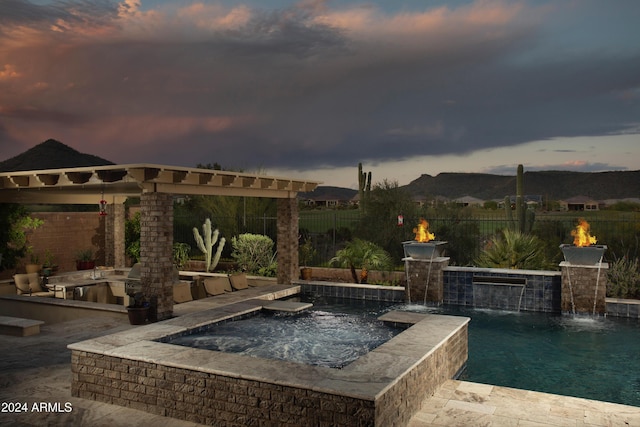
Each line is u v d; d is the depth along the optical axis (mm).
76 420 6160
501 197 55000
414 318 9375
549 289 12867
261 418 5703
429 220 19031
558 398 6883
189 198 23094
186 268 19531
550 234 18266
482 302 13516
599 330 10875
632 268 13086
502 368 8492
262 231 20375
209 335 8914
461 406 6594
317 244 20375
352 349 8078
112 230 17469
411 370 6133
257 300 11695
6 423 6031
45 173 11805
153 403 6418
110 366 6711
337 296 14961
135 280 14578
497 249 15562
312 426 5398
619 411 6410
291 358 7551
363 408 5113
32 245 16219
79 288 14477
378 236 19094
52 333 10359
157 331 8250
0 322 10406
